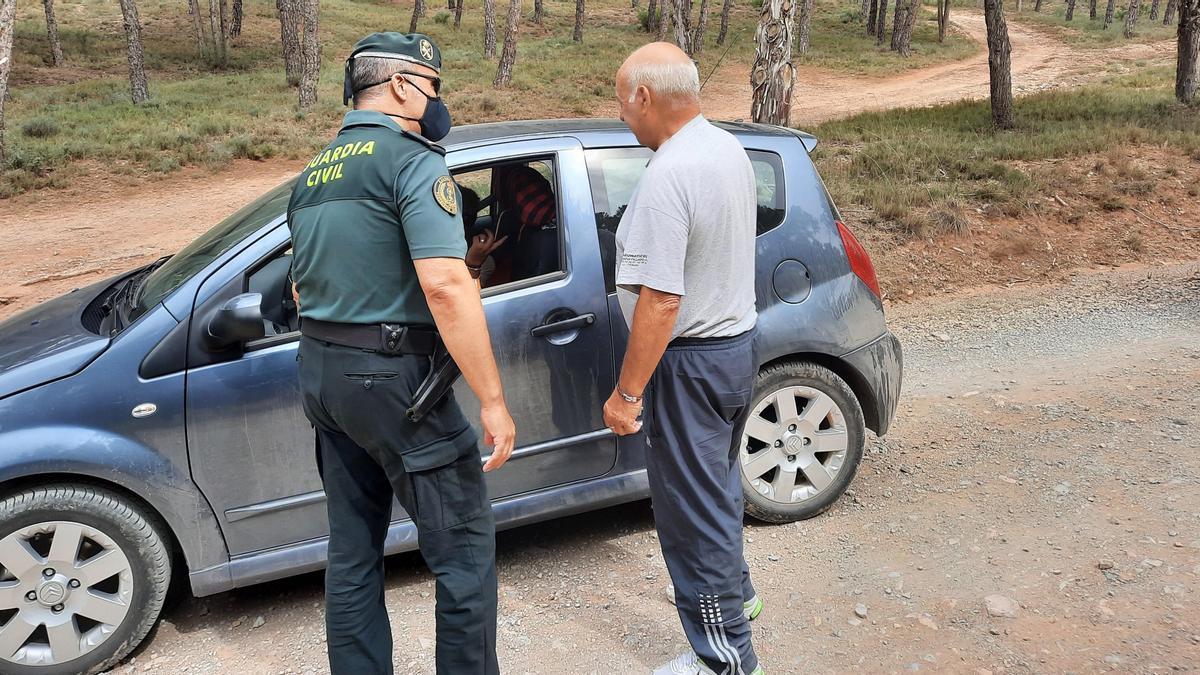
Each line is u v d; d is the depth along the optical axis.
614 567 3.29
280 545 2.98
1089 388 4.78
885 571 3.12
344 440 2.26
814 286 3.38
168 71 30.19
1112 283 7.11
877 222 8.20
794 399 3.41
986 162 10.03
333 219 2.07
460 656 2.29
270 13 43.22
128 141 15.66
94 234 10.79
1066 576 2.98
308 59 20.55
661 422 2.36
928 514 3.50
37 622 2.75
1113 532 3.23
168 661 2.88
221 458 2.85
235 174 14.80
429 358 2.14
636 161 3.30
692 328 2.29
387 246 2.07
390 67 2.19
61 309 3.36
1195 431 4.06
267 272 2.99
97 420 2.72
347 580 2.29
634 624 2.93
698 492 2.38
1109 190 9.07
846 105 23.91
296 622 3.06
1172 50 33.94
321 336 2.12
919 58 38.12
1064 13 60.03
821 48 40.91
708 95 27.70
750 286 2.39
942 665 2.59
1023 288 7.18
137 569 2.82
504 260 3.16
